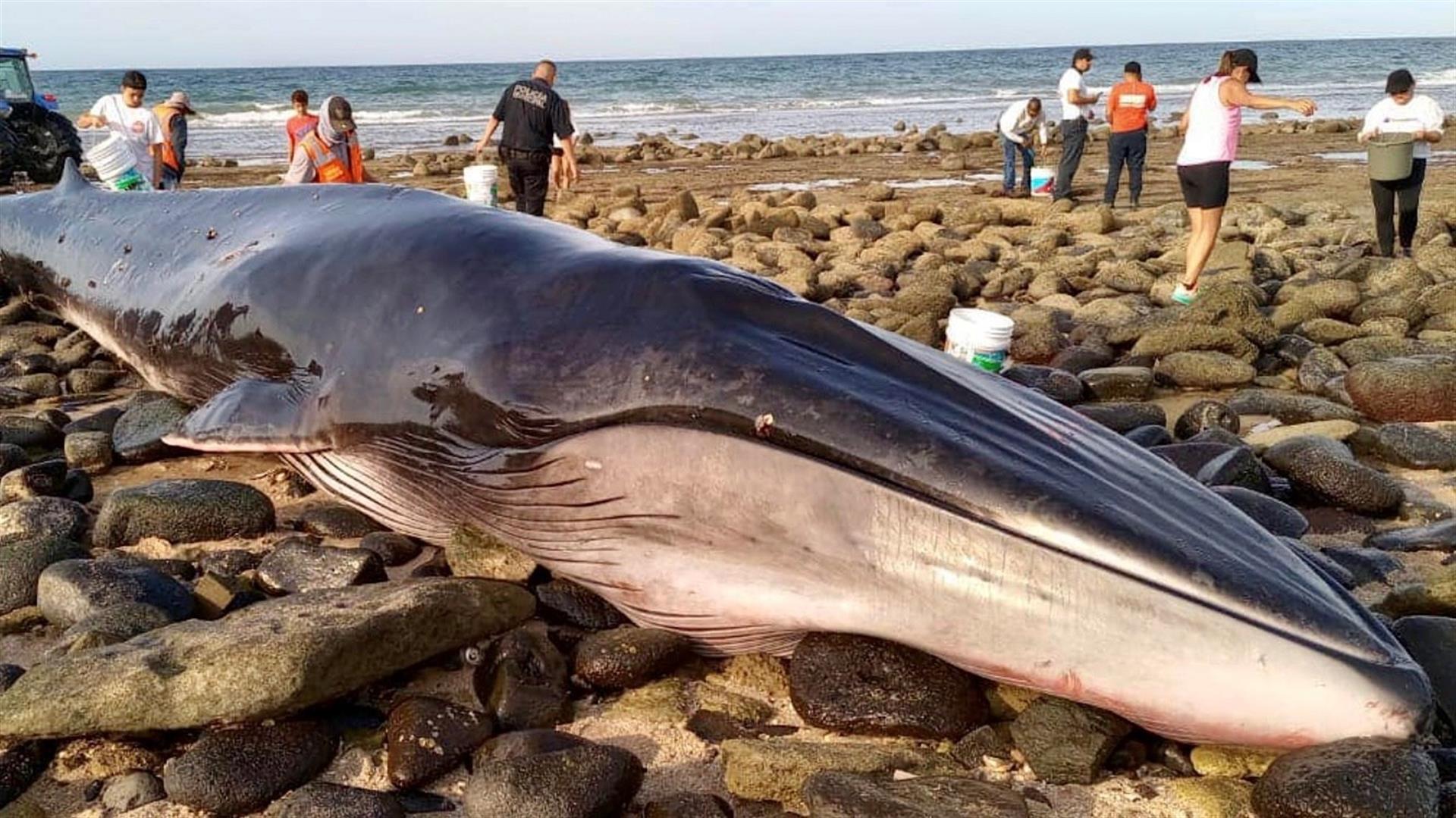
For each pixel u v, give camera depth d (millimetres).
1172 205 15633
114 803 3420
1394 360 6859
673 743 3754
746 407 4000
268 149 31266
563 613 4379
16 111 20453
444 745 3564
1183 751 3648
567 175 13266
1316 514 5434
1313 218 14828
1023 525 3619
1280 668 3359
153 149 12898
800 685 3818
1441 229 12469
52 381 7465
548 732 3605
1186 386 7441
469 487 4625
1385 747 3303
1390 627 4059
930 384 4113
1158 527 3635
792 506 3885
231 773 3416
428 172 24156
